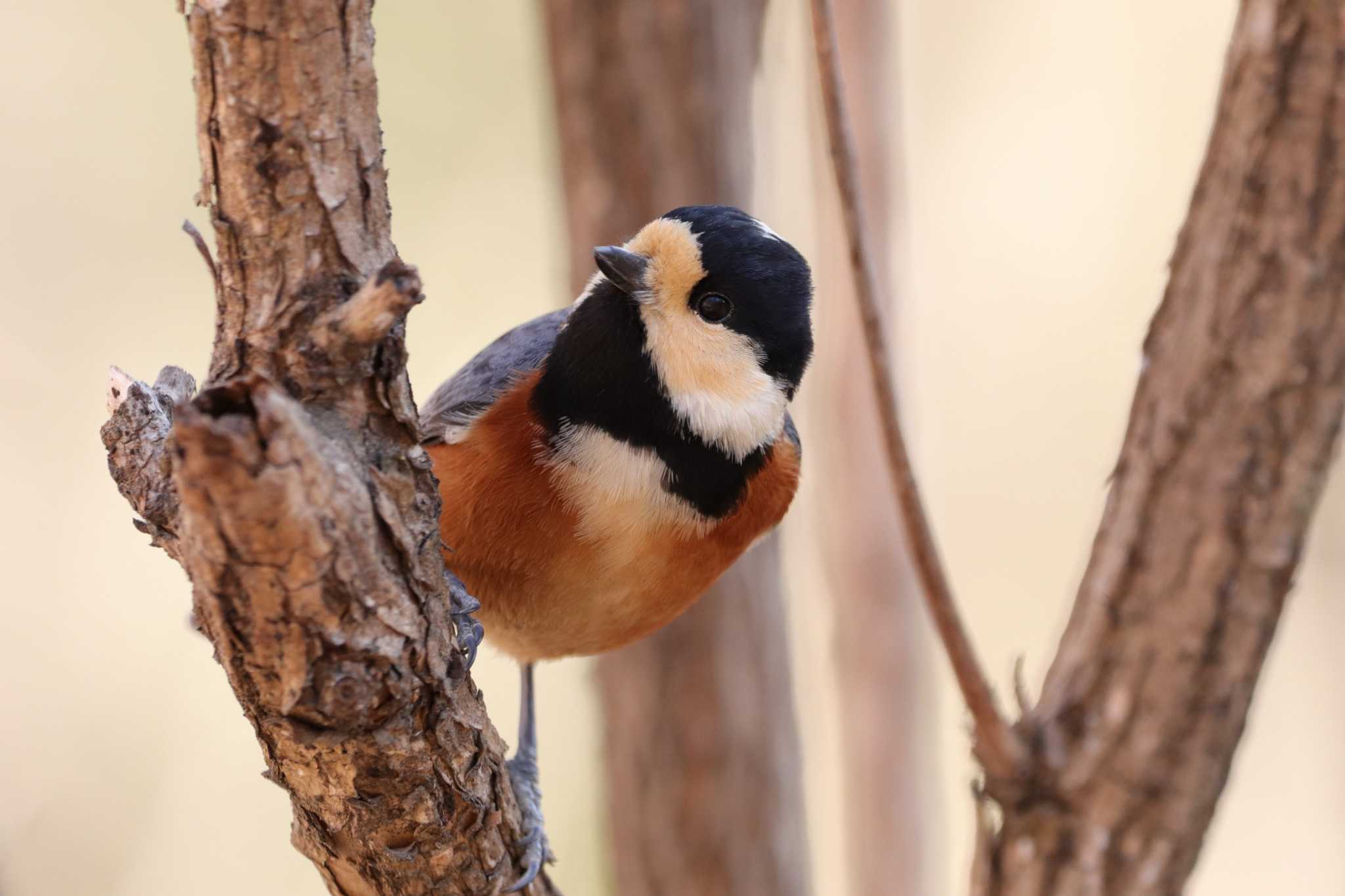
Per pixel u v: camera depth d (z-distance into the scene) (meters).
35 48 15.37
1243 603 6.75
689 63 10.74
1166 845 6.81
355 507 4.84
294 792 5.75
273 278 5.11
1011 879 6.91
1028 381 16.75
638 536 7.68
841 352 11.85
